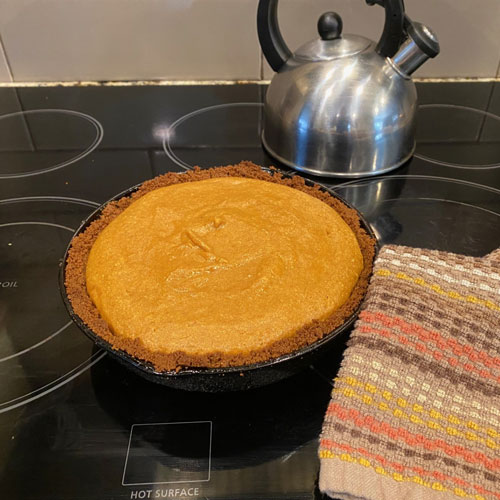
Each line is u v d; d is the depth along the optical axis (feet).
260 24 3.25
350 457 1.69
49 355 2.34
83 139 3.80
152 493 1.86
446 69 4.32
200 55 4.24
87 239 2.52
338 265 2.32
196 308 2.11
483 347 1.95
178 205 2.65
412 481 1.64
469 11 3.98
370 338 1.97
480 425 1.79
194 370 1.87
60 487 1.88
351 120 3.13
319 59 3.22
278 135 3.41
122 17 4.02
